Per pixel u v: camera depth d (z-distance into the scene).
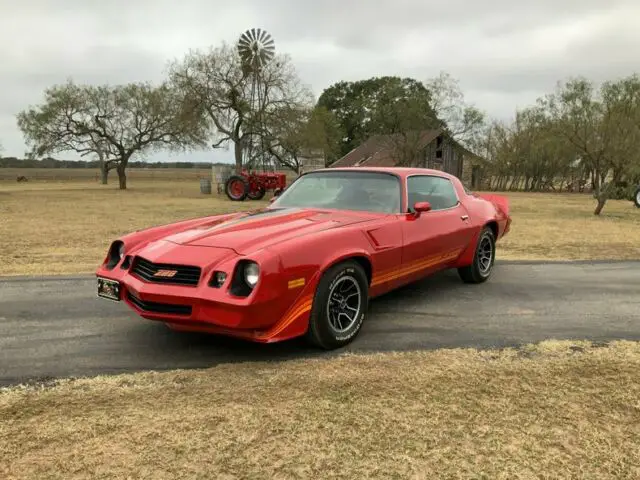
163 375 3.23
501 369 3.34
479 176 45.75
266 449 2.38
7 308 4.81
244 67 32.38
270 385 3.08
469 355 3.60
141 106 43.53
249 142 34.28
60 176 82.69
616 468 2.25
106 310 4.75
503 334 4.10
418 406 2.81
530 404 2.85
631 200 24.81
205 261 3.29
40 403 2.84
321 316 3.51
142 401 2.87
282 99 32.88
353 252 3.69
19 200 25.69
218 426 2.59
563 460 2.30
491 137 43.94
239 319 3.12
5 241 9.91
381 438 2.47
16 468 2.22
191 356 3.57
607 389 3.05
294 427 2.58
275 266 3.20
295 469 2.22
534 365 3.42
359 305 3.85
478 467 2.24
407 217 4.45
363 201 4.60
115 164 49.50
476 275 5.81
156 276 3.35
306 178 5.17
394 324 4.34
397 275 4.33
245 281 3.21
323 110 52.06
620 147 16.27
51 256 8.09
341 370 3.31
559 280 6.19
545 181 43.59
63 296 5.28
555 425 2.62
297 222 3.98
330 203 4.67
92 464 2.26
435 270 5.07
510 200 27.92
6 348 3.73
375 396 2.93
